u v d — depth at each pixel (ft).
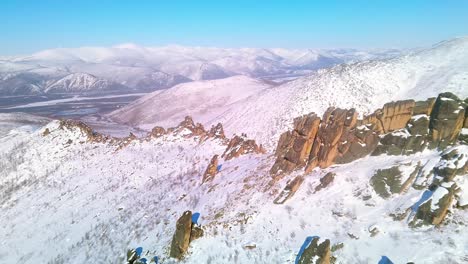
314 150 97.40
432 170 73.10
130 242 93.40
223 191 105.81
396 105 90.02
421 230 63.57
